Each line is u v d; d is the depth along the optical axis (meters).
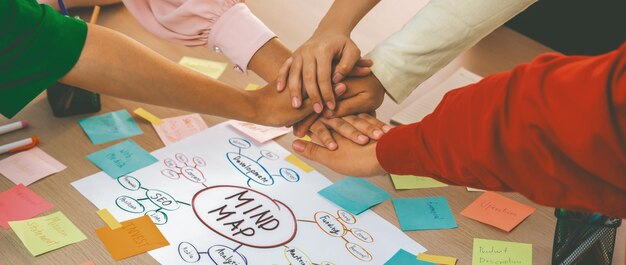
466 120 0.72
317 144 1.10
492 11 1.14
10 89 0.91
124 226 0.95
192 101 1.06
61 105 1.12
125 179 1.02
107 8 1.43
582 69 0.61
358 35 1.43
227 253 0.92
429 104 1.26
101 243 0.92
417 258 0.95
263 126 1.17
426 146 0.80
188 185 1.03
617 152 0.60
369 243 0.97
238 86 1.25
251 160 1.09
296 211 1.00
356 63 1.17
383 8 1.53
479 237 1.00
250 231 0.96
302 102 1.14
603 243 0.94
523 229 1.02
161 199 1.00
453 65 1.37
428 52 1.17
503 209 1.04
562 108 0.62
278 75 1.15
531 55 1.43
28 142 1.06
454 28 1.15
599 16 1.84
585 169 0.63
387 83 1.17
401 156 0.85
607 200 0.65
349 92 1.15
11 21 0.86
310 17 1.47
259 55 1.23
